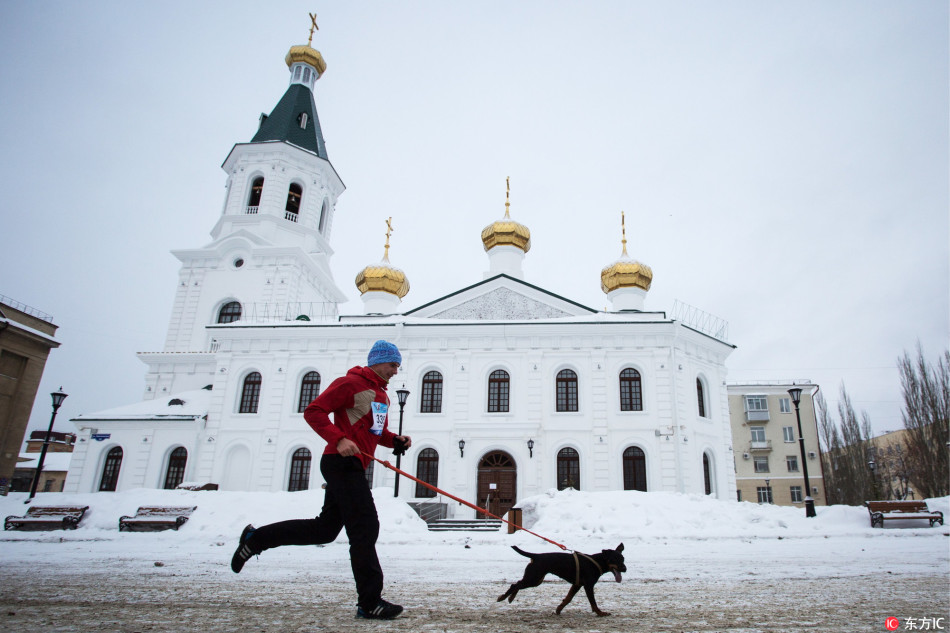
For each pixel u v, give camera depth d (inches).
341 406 178.7
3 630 144.9
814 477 2123.5
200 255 1560.0
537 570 179.5
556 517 743.1
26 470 2268.7
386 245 1549.0
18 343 1425.9
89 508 824.9
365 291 1488.7
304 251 1550.2
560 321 1248.8
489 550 472.1
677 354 1232.8
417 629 146.9
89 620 159.0
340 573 293.3
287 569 313.0
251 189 1669.5
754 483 2138.3
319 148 1761.8
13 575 275.0
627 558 394.3
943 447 1491.1
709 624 158.6
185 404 1357.0
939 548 462.3
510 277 1355.8
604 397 1197.7
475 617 165.9
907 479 2010.3
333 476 170.7
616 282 1412.4
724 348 1334.9
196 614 168.6
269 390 1283.2
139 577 268.8
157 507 773.9
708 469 1249.4
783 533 649.0
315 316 1683.1
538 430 1186.0
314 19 2009.1
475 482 1173.1
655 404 1186.6
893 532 655.1
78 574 281.4
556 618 166.9
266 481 1220.5
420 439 1206.9
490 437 1192.2
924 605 192.4
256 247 1535.4
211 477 1230.3
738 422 2203.5
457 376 1246.3
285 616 165.0
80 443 1288.1
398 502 831.7
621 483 1144.8
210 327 1316.4
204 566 328.8
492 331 1259.8
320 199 1712.6
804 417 2201.0
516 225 1513.3
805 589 233.9
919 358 1577.3
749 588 238.2
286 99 1808.6
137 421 1285.7
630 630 148.9
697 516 744.3
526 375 1231.5
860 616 171.8
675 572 304.0
